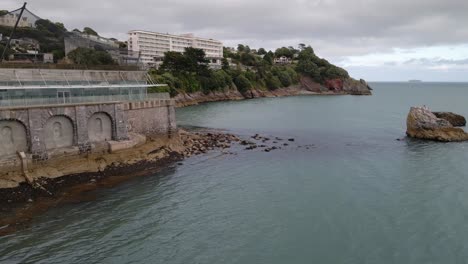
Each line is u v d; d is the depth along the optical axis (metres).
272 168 50.75
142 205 37.09
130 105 52.97
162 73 142.62
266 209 36.56
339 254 28.42
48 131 43.25
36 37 94.81
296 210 36.28
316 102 163.00
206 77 160.12
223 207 37.03
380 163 53.25
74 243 29.36
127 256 27.86
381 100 182.25
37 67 48.97
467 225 32.75
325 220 34.03
